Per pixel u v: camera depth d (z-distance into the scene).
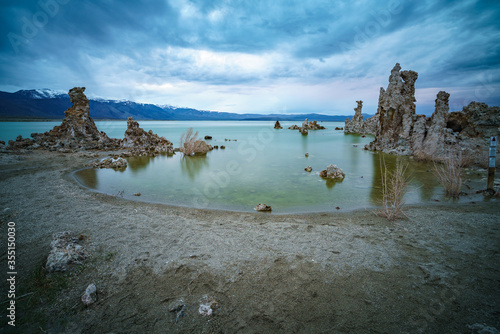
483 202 8.70
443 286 4.35
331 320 3.70
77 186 10.98
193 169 15.73
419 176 13.02
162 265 5.05
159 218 7.46
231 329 3.59
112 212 7.90
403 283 4.46
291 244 5.89
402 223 7.04
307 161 18.64
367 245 5.80
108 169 15.47
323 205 8.86
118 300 4.14
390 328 3.54
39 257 5.25
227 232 6.54
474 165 15.09
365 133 49.97
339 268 4.93
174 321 3.73
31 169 14.12
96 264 5.06
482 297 4.07
